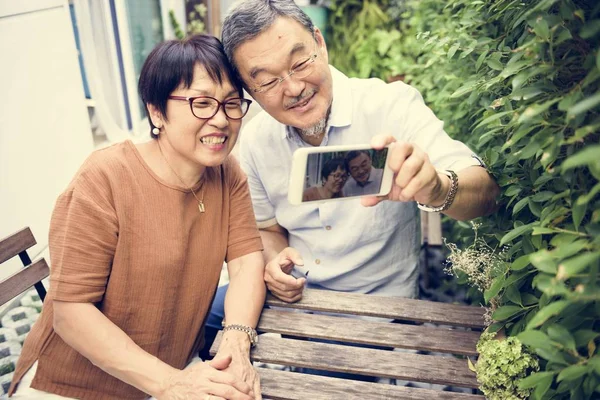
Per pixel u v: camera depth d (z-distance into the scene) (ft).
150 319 5.56
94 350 5.18
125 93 16.80
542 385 3.44
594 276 3.08
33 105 11.40
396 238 6.92
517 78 3.94
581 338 3.46
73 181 5.38
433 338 5.39
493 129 5.17
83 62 15.64
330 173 4.40
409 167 4.44
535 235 4.17
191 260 5.66
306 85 5.64
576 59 4.03
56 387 5.63
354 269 6.91
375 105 6.48
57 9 12.14
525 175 5.13
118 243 5.27
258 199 7.31
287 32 5.36
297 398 4.83
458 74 7.86
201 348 6.41
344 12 17.75
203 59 5.02
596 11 3.69
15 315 10.25
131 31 16.40
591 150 2.78
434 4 10.53
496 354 4.44
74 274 5.18
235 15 5.33
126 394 5.71
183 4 20.99
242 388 4.86
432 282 11.14
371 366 5.10
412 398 4.78
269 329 5.68
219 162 5.31
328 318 5.79
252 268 6.05
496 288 4.45
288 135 6.61
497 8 5.37
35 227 11.46
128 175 5.31
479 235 6.09
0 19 10.50
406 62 15.14
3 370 8.77
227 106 5.24
